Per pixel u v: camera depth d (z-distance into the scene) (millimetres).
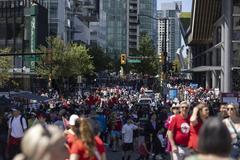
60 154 5547
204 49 134000
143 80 160750
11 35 124812
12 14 125125
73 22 180000
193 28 117688
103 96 92000
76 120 11406
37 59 110312
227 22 89438
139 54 154250
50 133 5582
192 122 15773
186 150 16062
